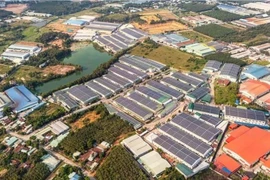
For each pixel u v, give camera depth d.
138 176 124.69
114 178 124.75
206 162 132.62
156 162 132.75
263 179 122.94
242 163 132.88
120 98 186.25
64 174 127.94
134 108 174.50
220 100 183.62
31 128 162.00
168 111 173.75
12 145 150.38
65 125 164.25
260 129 150.75
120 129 157.50
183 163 131.25
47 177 129.25
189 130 151.12
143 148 141.12
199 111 169.75
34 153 143.25
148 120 166.50
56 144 148.38
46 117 170.88
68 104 181.88
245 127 154.25
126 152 137.75
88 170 132.25
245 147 138.00
